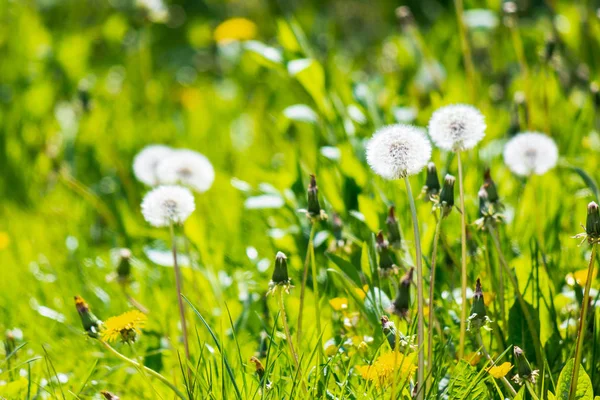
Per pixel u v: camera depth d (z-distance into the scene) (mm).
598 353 3086
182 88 8523
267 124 6332
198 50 9969
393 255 3582
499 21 6109
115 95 7570
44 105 6988
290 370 2752
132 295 4102
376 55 8719
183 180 3760
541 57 4973
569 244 4039
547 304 3205
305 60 4672
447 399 2783
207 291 3980
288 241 4254
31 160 6742
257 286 3924
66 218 5508
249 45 4941
